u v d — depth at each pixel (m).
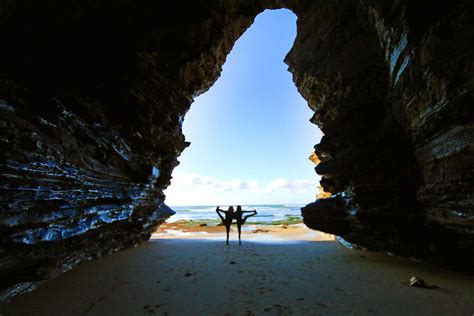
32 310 4.16
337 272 6.59
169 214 15.03
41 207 4.97
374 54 9.08
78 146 6.60
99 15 8.30
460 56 4.52
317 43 11.70
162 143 11.63
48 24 7.43
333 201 11.09
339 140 10.52
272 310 4.24
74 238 6.33
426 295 4.64
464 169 4.91
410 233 7.34
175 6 9.50
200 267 7.29
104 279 5.95
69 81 7.42
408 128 7.27
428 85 5.49
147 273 6.57
